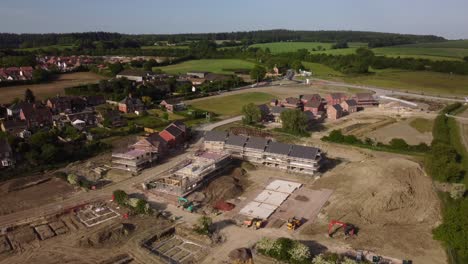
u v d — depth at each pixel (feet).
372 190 255.91
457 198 251.60
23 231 218.38
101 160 332.39
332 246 204.54
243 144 330.75
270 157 317.22
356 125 438.81
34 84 652.48
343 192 263.70
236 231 221.05
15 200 257.55
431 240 208.95
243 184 288.10
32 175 297.12
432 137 388.98
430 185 266.98
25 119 401.49
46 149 319.68
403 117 467.11
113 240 209.56
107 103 530.27
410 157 337.11
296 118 405.39
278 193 270.26
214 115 485.15
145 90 556.92
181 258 194.90
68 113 457.27
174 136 367.25
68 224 227.20
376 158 325.83
